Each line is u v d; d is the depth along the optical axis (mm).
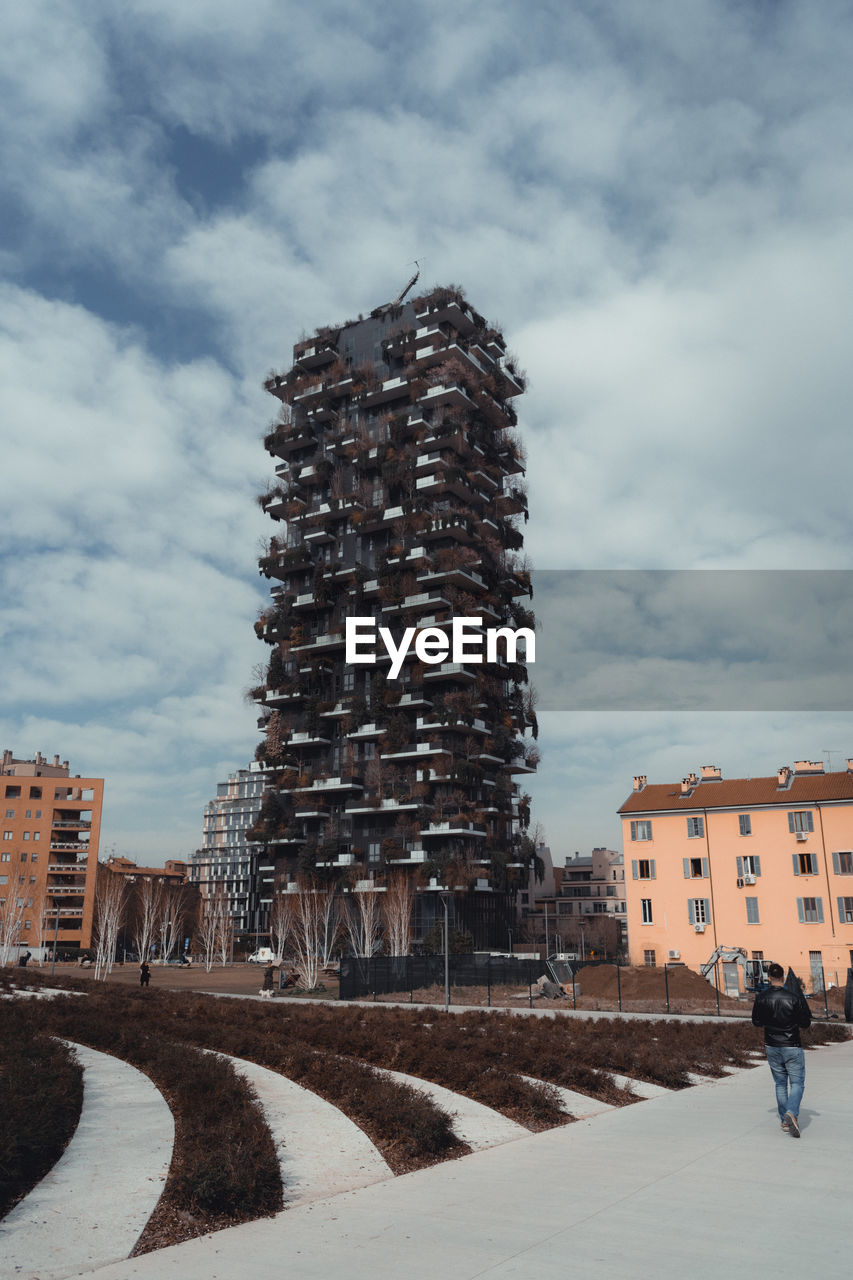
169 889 133750
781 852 59375
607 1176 9047
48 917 117312
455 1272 6203
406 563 88375
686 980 47719
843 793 58219
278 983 57906
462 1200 8188
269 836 89250
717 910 60625
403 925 74500
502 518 94562
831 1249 6656
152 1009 28000
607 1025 25844
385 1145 10586
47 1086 11734
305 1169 9484
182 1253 6715
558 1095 13203
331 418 99312
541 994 45500
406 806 81562
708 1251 6621
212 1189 7742
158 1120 11398
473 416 91625
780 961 57906
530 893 143750
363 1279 6078
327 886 84000
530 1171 9336
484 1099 13836
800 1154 10008
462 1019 27516
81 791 124188
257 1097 13008
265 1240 7039
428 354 93188
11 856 118875
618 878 143250
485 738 86500
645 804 65000
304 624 94500
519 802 88812
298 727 90688
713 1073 18078
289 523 97938
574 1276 6102
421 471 89438
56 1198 8062
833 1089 15273
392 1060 17078
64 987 39250
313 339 100750
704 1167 9391
